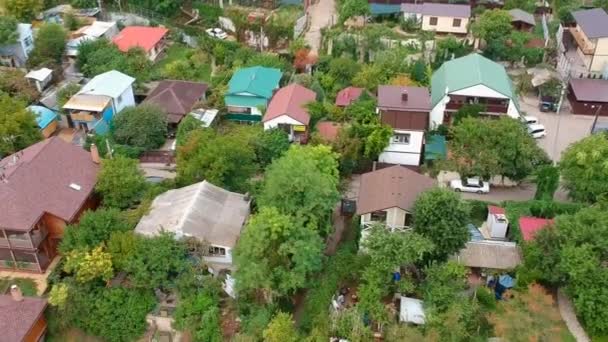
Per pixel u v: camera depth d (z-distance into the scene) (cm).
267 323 4094
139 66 7581
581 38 7612
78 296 4234
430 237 4278
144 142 6081
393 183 4734
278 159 5178
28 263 4616
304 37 8600
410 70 7219
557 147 6281
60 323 4269
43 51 7738
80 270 4175
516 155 5322
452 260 4338
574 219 4244
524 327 3809
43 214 4541
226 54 7981
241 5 9450
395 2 9044
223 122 6706
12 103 5825
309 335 3978
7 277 4616
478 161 5312
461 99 6147
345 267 4434
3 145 5588
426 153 5753
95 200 5147
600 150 4934
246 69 7231
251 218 4434
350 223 5072
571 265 3912
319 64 7569
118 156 5244
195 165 5188
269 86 6888
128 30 8562
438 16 8538
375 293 4106
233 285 4322
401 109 5584
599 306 3834
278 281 4175
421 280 4278
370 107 5994
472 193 5531
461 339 3881
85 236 4350
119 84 6675
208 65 8012
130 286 4325
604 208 4572
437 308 4016
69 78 7588
